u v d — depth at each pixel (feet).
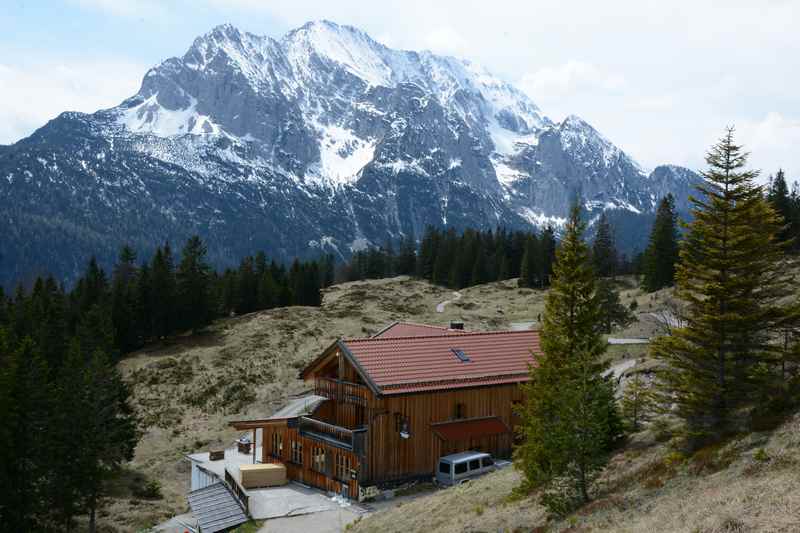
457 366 141.18
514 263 564.71
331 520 113.91
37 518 147.13
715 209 86.28
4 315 302.45
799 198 348.18
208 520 122.72
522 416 98.84
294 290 435.53
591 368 83.05
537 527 75.31
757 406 84.07
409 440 130.52
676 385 87.56
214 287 388.78
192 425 223.92
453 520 89.66
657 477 75.46
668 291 310.04
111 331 254.47
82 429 146.72
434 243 581.12
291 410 221.05
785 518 51.16
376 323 343.05
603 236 463.83
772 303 86.89
